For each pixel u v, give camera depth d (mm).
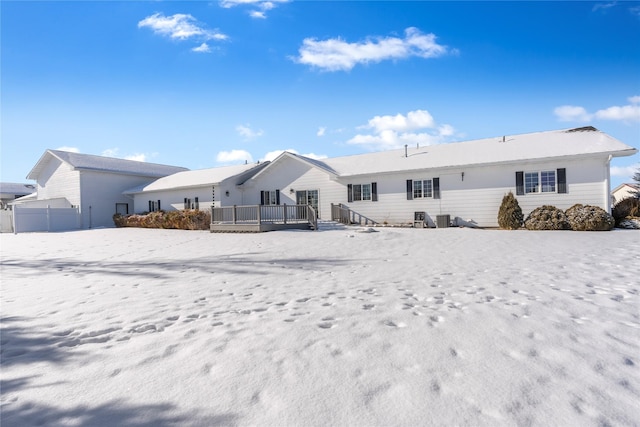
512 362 2809
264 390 2455
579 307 4223
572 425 2033
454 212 18594
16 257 10398
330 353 3033
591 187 15711
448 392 2389
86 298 5203
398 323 3766
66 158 28250
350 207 21578
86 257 10117
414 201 19672
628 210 16250
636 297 4648
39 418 2193
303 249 10633
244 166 26812
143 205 28141
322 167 22125
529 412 2156
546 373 2627
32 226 24109
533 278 5891
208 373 2719
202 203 24438
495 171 17625
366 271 6957
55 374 2777
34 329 3846
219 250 10883
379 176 20641
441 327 3609
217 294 5285
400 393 2383
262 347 3191
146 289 5723
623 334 3371
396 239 12680
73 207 27203
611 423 2049
